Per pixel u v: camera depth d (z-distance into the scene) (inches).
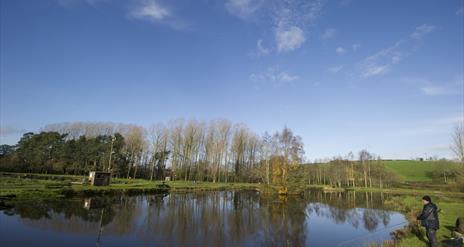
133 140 2962.6
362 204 1462.8
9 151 3097.9
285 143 2111.2
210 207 1184.8
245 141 3366.1
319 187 3248.0
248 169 3255.4
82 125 3378.4
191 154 3053.6
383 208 1302.9
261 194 1924.2
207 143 3154.5
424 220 434.3
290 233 745.0
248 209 1170.0
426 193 2250.2
